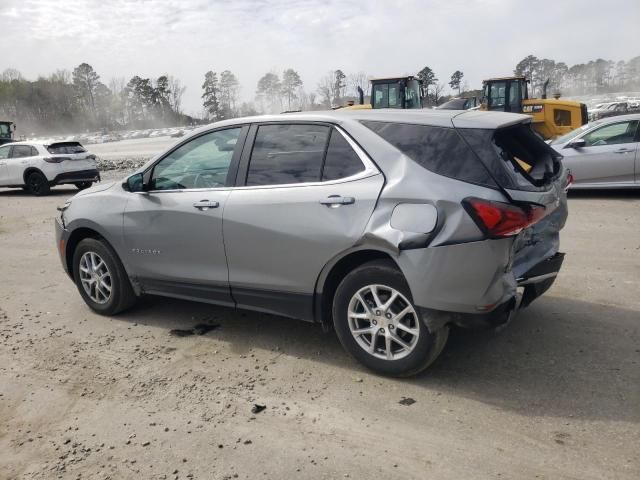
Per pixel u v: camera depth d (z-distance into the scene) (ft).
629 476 9.09
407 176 11.86
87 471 9.98
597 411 11.02
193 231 14.89
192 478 9.66
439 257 11.27
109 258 17.03
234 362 14.01
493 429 10.60
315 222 12.75
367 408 11.57
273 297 13.94
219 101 378.73
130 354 14.76
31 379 13.60
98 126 402.72
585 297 17.31
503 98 57.93
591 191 37.17
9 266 25.07
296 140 13.69
